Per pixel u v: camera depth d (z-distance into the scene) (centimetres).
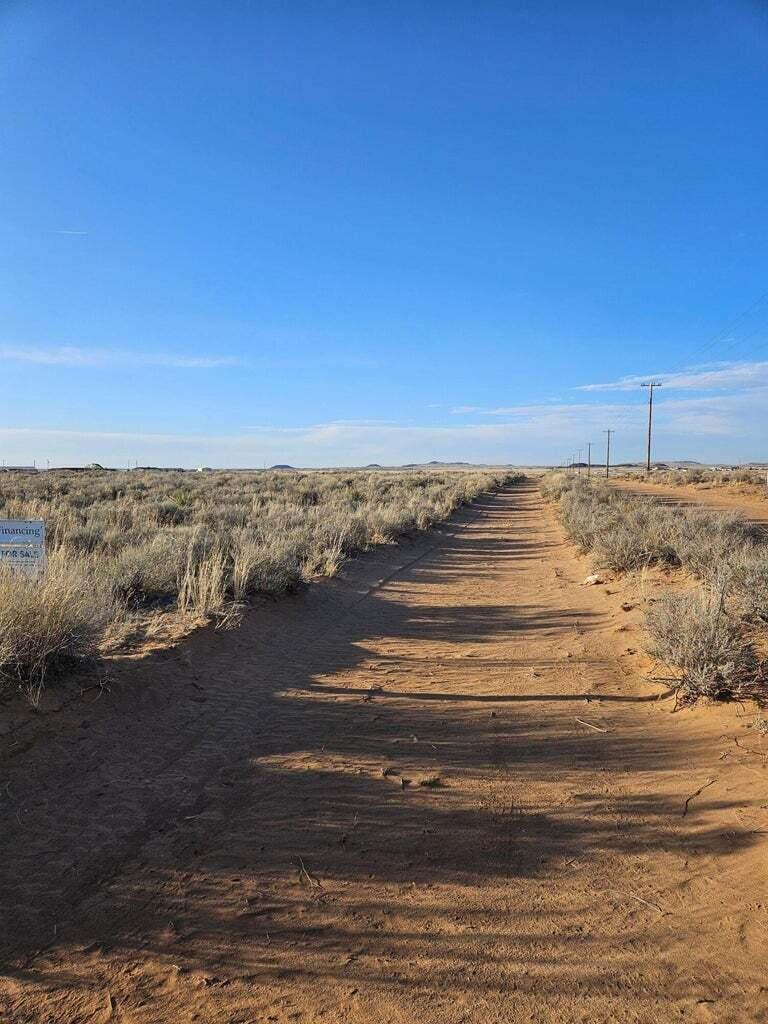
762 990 310
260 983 321
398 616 1164
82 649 685
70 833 448
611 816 479
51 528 1586
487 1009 303
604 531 1808
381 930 359
